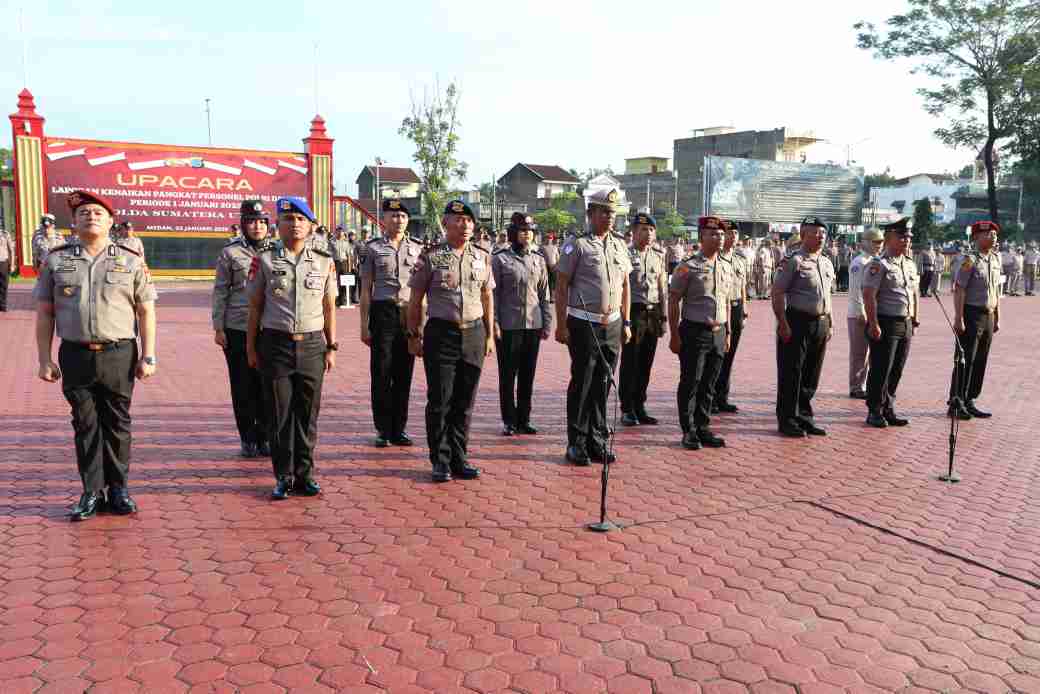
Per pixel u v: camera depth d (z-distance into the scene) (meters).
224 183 27.39
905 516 5.49
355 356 12.27
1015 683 3.41
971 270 8.48
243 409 6.62
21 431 7.29
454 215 6.02
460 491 5.88
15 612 3.87
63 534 4.88
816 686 3.37
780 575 4.47
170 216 26.72
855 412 8.90
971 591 4.30
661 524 5.25
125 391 5.18
